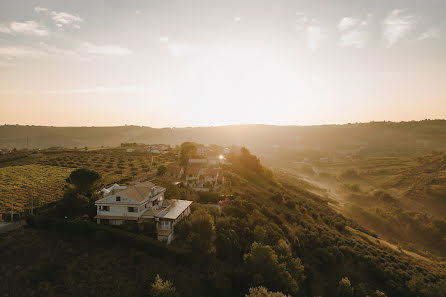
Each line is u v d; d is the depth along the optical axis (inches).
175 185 3385.8
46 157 6112.2
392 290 2650.1
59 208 2581.2
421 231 5531.5
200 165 5536.4
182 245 2233.0
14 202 2854.3
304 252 2982.3
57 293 1658.5
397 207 6811.0
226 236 2389.3
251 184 4913.9
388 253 3467.0
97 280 1804.9
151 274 1918.1
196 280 1963.6
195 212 2534.5
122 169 5059.1
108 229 2196.1
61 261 1899.6
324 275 2768.2
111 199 2440.9
